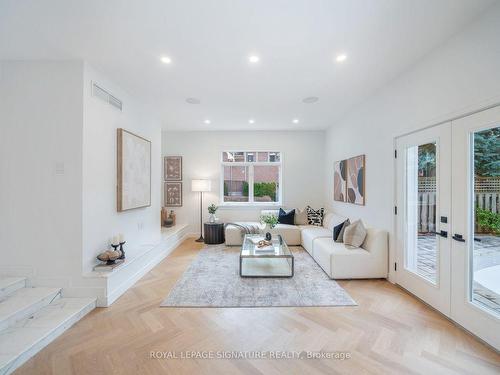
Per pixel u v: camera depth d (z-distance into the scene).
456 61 2.10
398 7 1.79
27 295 2.35
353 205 4.24
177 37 2.15
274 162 6.10
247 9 1.80
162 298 2.71
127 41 2.20
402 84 2.85
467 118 2.03
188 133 6.02
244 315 2.36
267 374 1.63
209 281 3.17
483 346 1.88
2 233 2.52
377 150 3.43
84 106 2.52
